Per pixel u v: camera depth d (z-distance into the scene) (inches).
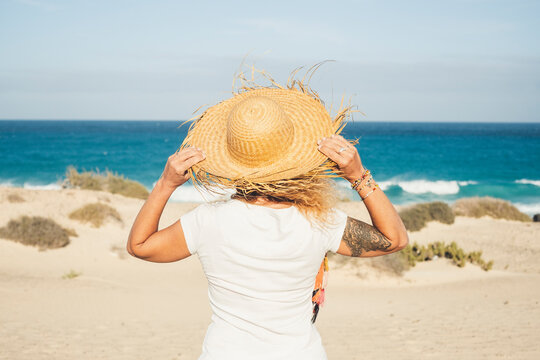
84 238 717.9
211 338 73.0
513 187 1688.0
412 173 2110.0
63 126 7746.1
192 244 72.2
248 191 71.0
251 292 71.3
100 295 440.1
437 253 703.7
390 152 3048.7
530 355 269.6
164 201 71.1
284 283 71.6
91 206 807.1
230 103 77.5
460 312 391.9
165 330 327.0
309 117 73.0
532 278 576.4
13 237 652.7
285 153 70.5
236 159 70.4
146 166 2320.4
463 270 636.7
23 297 407.2
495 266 685.9
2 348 265.1
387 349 283.6
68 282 497.7
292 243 70.9
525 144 3786.9
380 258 602.5
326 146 68.7
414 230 908.6
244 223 70.5
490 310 395.5
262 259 70.4
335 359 264.5
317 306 79.7
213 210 72.1
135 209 912.9
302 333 73.4
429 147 3447.3
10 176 1892.2
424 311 400.2
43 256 627.2
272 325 71.7
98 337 300.8
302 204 71.9
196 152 70.2
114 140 4037.9
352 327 342.0
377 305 433.1
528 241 828.6
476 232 901.8
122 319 356.2
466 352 276.7
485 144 3777.1
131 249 71.6
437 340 303.7
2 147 3230.8
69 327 323.3
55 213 802.2
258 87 80.3
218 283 72.8
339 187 74.4
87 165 2297.0
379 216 71.6
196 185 71.6
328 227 73.0
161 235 72.5
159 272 584.4
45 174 1966.0
